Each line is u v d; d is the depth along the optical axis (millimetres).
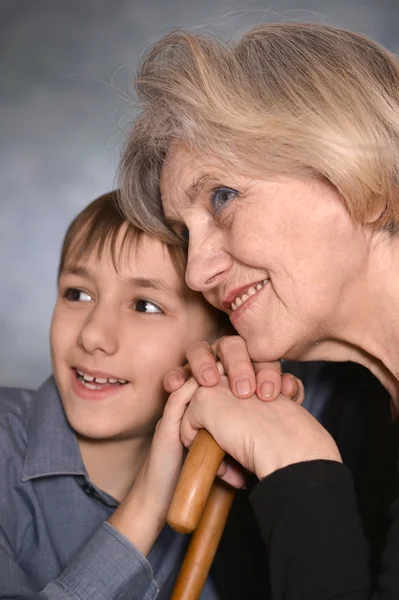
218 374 1116
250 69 1110
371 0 5570
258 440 1020
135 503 1208
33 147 5566
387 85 1113
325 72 1095
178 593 1095
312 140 1052
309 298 1091
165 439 1181
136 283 1396
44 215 5266
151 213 1347
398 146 1087
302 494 950
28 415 1475
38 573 1373
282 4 5652
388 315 1125
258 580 1379
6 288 4859
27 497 1389
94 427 1396
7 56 5762
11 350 4500
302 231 1073
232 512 1393
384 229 1103
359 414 1316
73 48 5793
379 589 906
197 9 5867
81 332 1381
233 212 1098
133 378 1400
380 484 1237
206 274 1135
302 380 1426
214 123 1084
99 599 1167
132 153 1308
